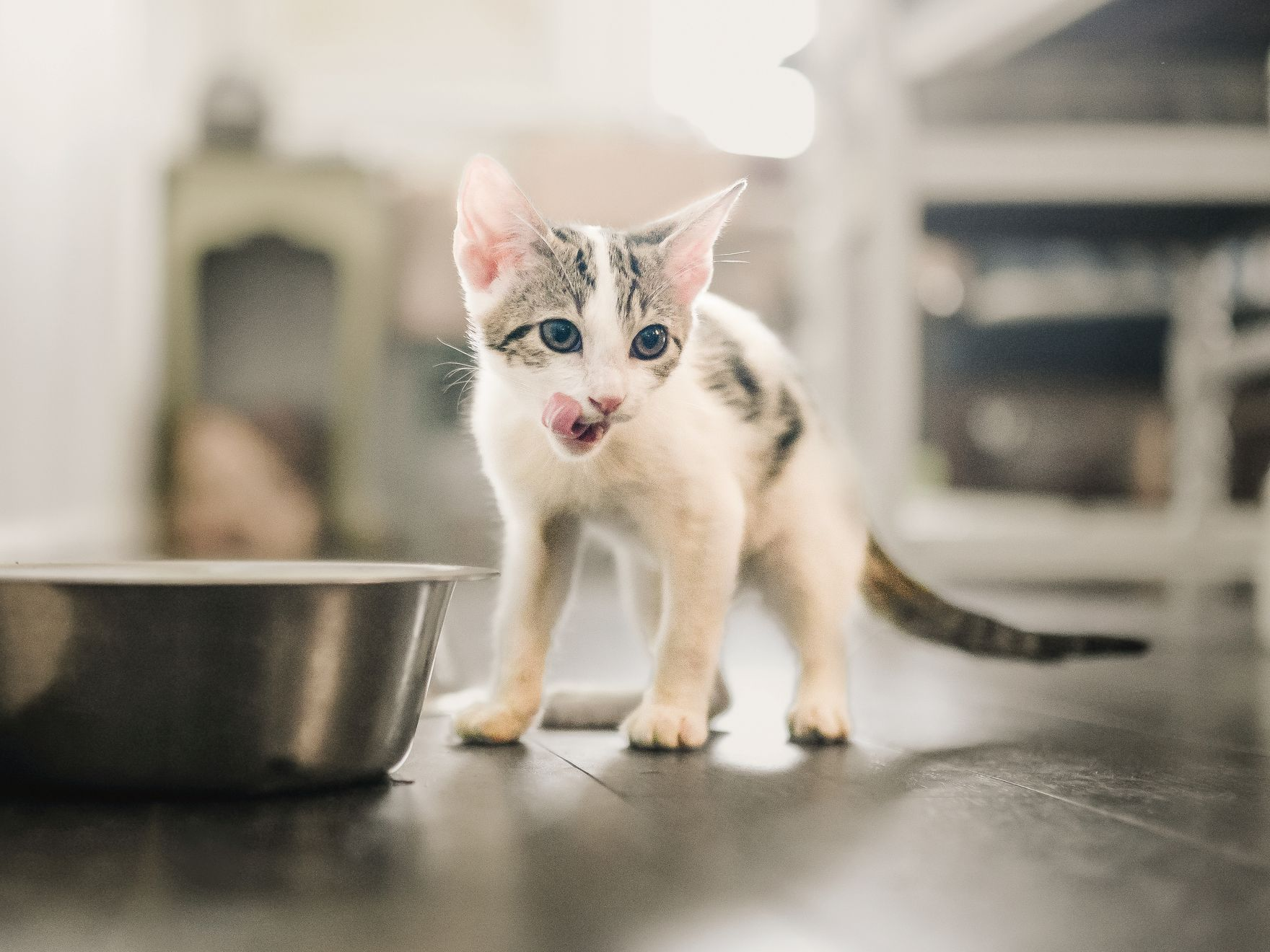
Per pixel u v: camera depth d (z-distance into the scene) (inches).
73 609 17.8
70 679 17.9
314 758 18.5
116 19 65.7
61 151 57.2
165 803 18.2
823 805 18.2
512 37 83.1
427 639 20.0
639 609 26.2
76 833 16.7
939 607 25.5
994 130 52.6
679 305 23.1
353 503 65.0
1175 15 47.7
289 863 15.6
